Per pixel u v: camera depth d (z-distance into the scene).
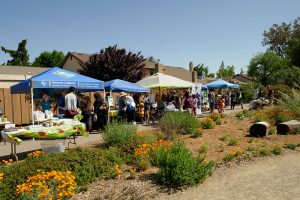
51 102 16.48
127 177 6.75
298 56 50.47
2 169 6.77
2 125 11.80
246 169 7.30
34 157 7.46
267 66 60.69
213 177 6.77
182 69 52.28
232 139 9.55
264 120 14.27
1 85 28.72
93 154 7.61
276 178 6.57
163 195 5.80
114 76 32.81
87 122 13.48
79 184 6.36
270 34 67.75
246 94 39.47
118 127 9.50
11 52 54.16
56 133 8.79
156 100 19.06
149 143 8.79
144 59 34.97
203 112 25.47
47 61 64.62
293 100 15.45
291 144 9.30
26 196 5.25
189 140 10.13
